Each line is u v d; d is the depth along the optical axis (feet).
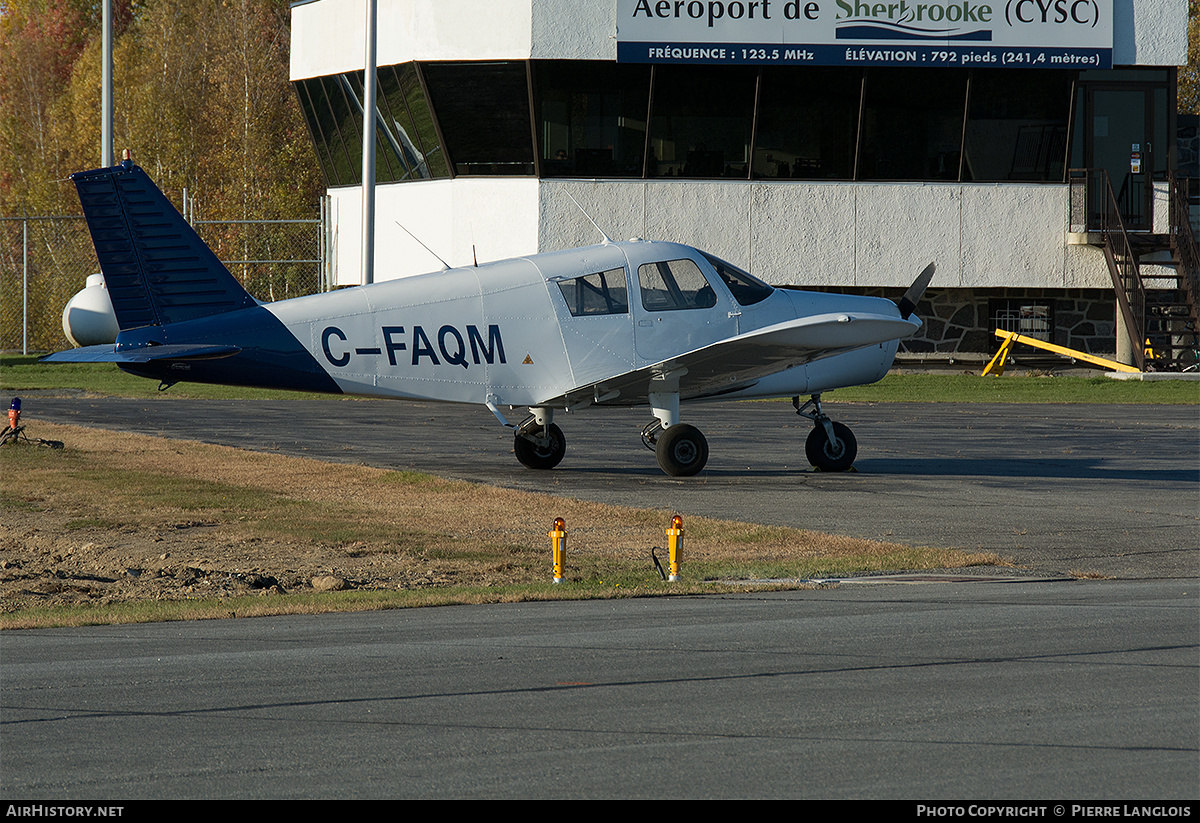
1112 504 177.78
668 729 73.05
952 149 417.90
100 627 103.35
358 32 439.63
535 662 89.56
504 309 201.05
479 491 184.24
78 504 172.04
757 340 187.93
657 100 411.13
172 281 197.98
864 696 79.97
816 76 413.39
